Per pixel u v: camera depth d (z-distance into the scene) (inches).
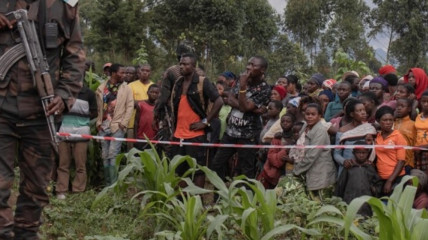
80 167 300.5
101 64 967.0
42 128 145.3
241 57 1249.4
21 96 140.2
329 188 253.1
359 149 233.8
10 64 137.9
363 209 229.3
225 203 195.8
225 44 1107.9
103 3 997.8
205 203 277.3
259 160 297.6
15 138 143.3
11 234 142.7
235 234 201.8
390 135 236.4
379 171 236.8
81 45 148.7
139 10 1025.5
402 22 1296.8
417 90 297.7
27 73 140.0
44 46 141.2
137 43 1009.5
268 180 273.3
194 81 252.2
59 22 141.7
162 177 219.9
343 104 286.4
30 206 149.2
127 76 358.6
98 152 328.8
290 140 273.6
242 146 265.7
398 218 151.9
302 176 253.8
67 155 292.7
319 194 244.5
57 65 146.1
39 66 139.2
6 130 140.7
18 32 139.7
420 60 1269.7
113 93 314.8
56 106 141.6
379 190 235.1
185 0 1182.9
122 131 309.4
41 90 139.6
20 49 138.9
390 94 311.3
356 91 340.2
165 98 264.1
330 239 194.2
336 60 482.0
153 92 322.0
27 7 140.3
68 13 143.6
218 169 274.7
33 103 141.9
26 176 148.0
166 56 1032.2
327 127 265.3
